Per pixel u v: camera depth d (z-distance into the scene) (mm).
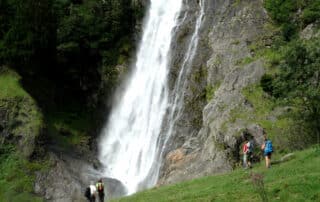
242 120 47188
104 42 70812
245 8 60375
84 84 70688
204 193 33250
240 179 34594
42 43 68188
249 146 39656
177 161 51500
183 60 63375
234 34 58844
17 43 66125
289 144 43062
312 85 40938
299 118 42750
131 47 71000
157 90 64812
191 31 65062
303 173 31828
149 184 57500
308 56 41156
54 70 69438
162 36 68188
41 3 68438
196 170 47406
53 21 69625
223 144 46531
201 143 51750
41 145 59125
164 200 34688
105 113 68875
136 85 68000
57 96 68375
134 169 61594
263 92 49031
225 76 54531
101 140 67188
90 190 39312
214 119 50531
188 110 58938
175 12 68500
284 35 55625
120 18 71625
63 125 66188
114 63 70438
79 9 71438
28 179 56562
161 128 61188
